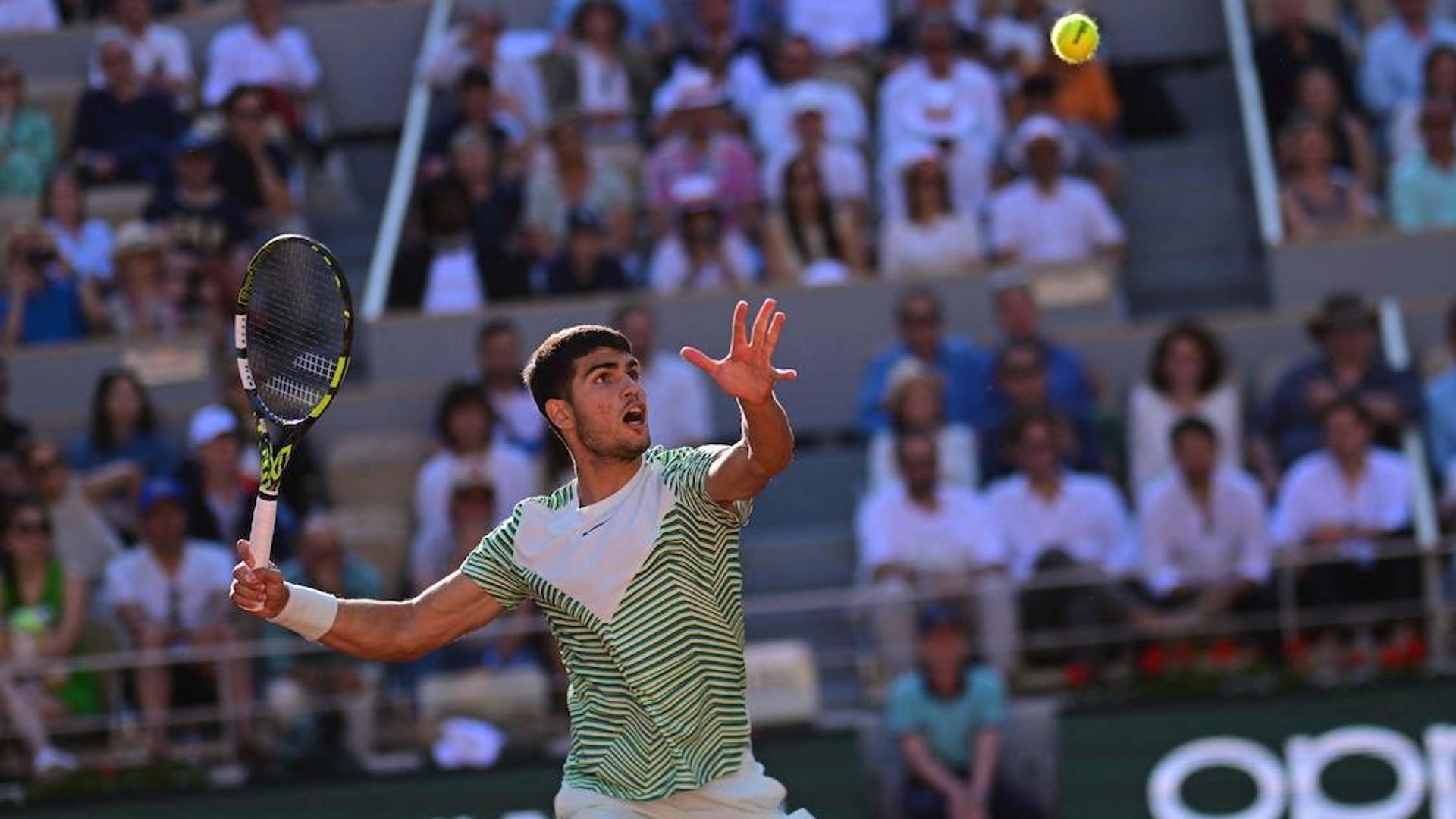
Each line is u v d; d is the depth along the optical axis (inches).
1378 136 2114.9
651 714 748.6
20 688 1483.8
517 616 1526.8
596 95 2166.6
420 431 1850.4
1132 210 2148.1
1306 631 1492.4
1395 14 2172.7
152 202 2050.9
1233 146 2194.9
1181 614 1509.6
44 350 1931.6
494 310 1937.7
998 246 1972.2
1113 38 2325.3
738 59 2177.7
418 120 2188.7
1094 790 1449.3
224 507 1672.0
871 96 2186.3
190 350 1927.9
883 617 1496.1
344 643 767.7
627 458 748.6
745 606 1531.7
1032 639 1491.1
